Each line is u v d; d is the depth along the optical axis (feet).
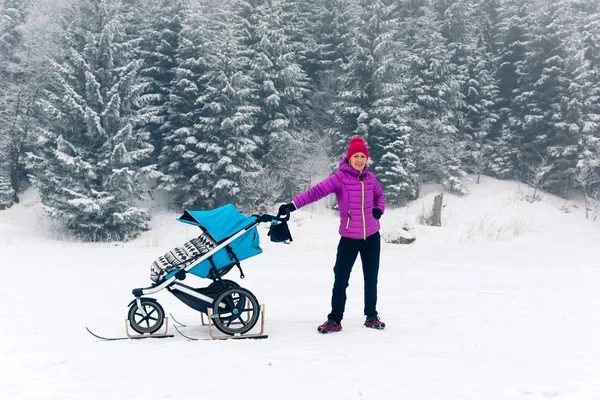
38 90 100.01
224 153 90.02
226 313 15.49
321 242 64.69
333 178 16.01
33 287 26.81
